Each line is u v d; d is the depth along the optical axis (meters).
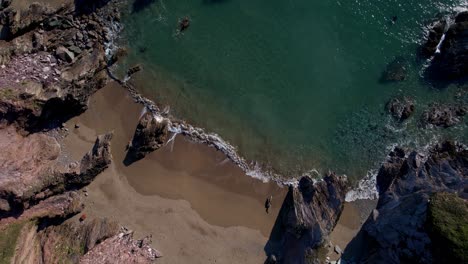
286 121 42.22
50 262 36.88
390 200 38.75
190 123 42.09
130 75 43.19
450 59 41.38
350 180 40.75
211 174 40.81
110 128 41.75
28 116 39.31
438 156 39.44
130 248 38.34
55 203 39.31
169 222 39.50
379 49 43.41
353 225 39.34
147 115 41.97
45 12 42.50
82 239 38.50
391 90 42.56
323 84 42.97
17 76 40.41
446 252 32.03
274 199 40.19
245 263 38.41
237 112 42.41
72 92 40.41
